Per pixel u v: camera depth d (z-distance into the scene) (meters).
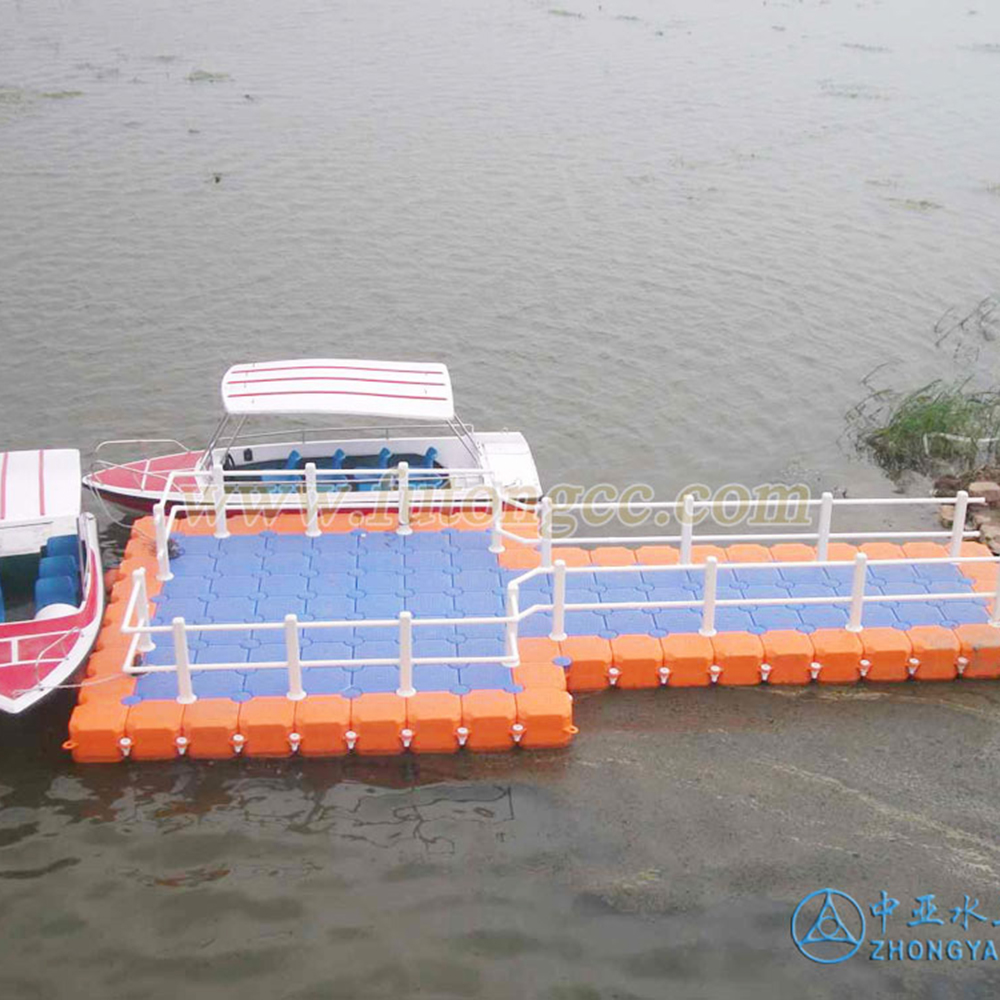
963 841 13.23
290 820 13.48
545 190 36.69
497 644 15.39
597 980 11.65
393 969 11.72
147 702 14.28
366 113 44.03
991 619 16.02
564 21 63.53
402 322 27.80
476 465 19.95
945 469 22.55
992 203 36.69
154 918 12.26
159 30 56.59
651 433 23.59
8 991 11.45
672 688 15.47
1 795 13.73
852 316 28.66
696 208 35.56
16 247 30.84
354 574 16.84
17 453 17.67
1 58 49.75
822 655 15.41
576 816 13.52
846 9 71.62
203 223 32.94
